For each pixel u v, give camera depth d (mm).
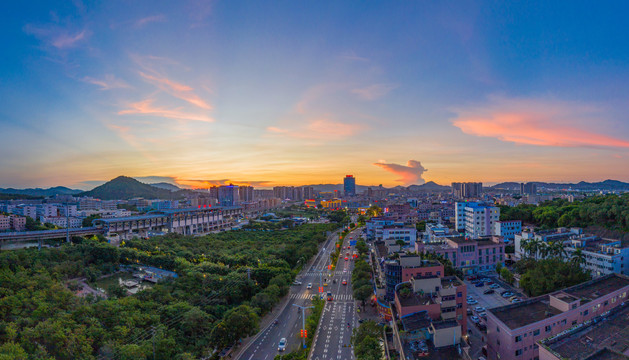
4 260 159875
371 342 103125
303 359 108125
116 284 163375
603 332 86938
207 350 119938
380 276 167875
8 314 119062
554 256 175000
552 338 84688
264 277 180625
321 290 185250
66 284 160625
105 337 111562
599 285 117750
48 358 96375
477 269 192125
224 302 157250
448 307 115750
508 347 89875
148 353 106750
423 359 85375
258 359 118562
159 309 136000
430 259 157250
